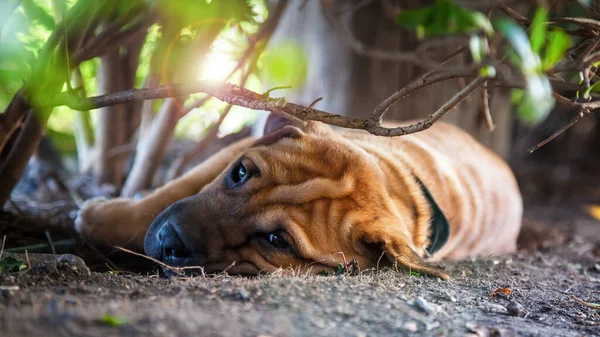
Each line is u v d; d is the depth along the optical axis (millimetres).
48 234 934
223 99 744
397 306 699
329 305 680
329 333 627
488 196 1126
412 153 1025
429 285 783
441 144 1131
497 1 880
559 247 1237
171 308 639
